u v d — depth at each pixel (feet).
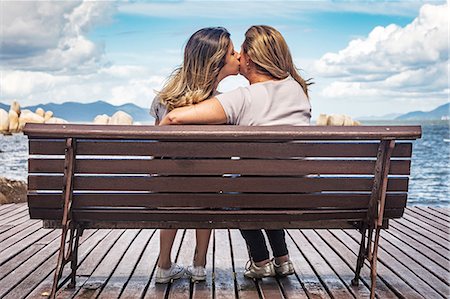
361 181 10.52
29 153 10.22
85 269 13.19
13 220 19.15
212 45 11.12
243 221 10.80
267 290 11.80
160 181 10.36
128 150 10.23
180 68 11.51
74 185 10.36
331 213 10.79
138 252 14.73
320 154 10.32
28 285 12.07
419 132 10.05
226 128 9.82
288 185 10.45
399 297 11.66
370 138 10.02
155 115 11.69
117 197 10.45
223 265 13.56
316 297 11.46
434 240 16.47
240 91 10.87
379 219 10.41
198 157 10.29
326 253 14.70
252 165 10.30
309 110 11.31
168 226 10.81
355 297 11.46
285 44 11.46
